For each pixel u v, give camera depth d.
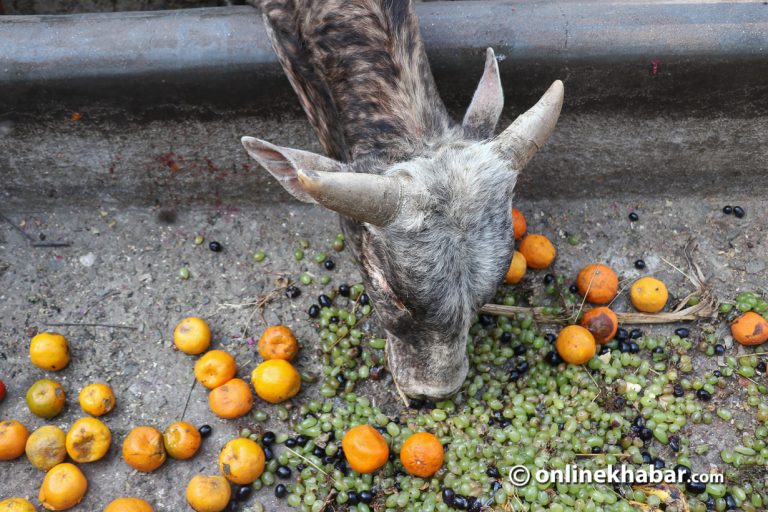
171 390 1.69
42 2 1.99
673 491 1.55
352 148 1.48
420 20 1.64
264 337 1.66
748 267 1.82
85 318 1.76
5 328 1.74
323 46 1.51
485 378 1.66
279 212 1.87
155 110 1.71
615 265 1.83
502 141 1.38
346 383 1.67
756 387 1.68
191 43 1.64
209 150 1.78
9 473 1.61
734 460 1.60
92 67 1.65
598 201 1.89
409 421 1.63
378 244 1.38
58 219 1.86
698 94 1.72
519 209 1.88
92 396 1.62
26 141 1.75
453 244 1.34
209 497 1.53
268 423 1.65
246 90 1.69
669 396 1.66
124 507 1.50
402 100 1.45
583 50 1.66
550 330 1.74
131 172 1.81
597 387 1.65
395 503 1.54
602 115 1.75
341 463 1.59
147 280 1.80
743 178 1.86
